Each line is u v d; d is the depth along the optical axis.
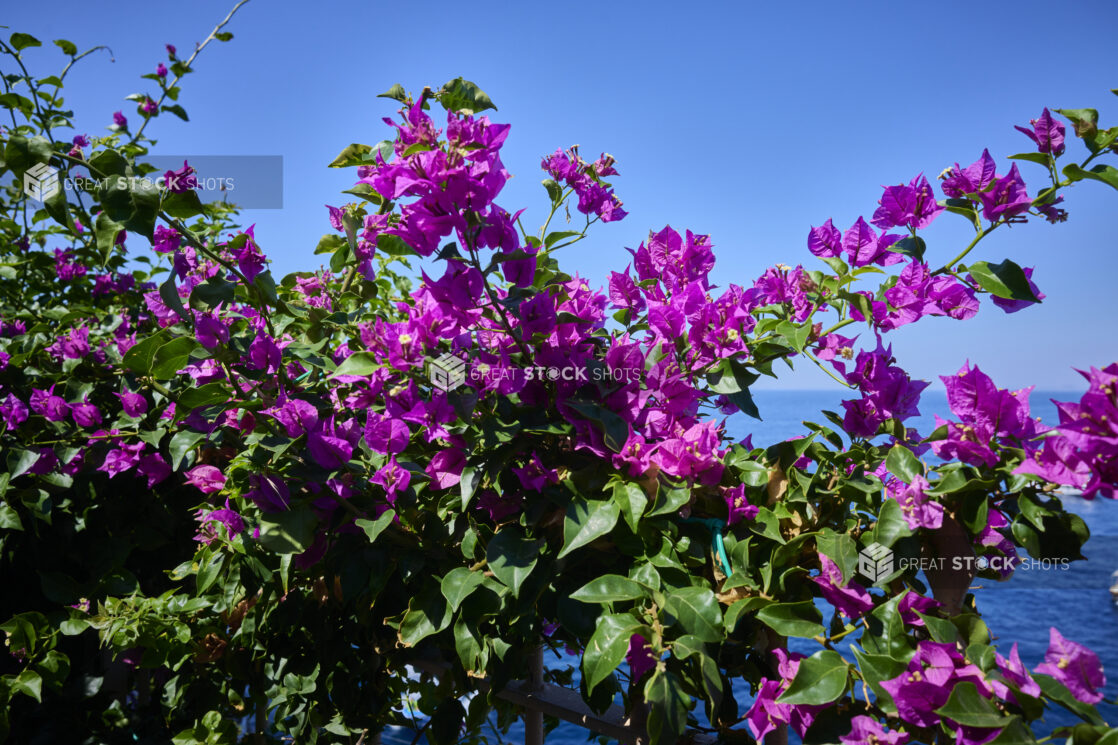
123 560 1.90
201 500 2.04
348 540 1.21
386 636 1.34
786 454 1.07
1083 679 0.76
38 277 2.85
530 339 1.09
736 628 1.00
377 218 1.42
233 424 1.33
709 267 1.26
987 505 0.87
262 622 1.44
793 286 1.21
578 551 1.08
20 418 1.68
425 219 0.98
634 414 1.09
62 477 1.72
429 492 1.19
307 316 1.37
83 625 1.54
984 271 0.98
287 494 1.13
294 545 1.09
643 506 0.95
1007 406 0.88
